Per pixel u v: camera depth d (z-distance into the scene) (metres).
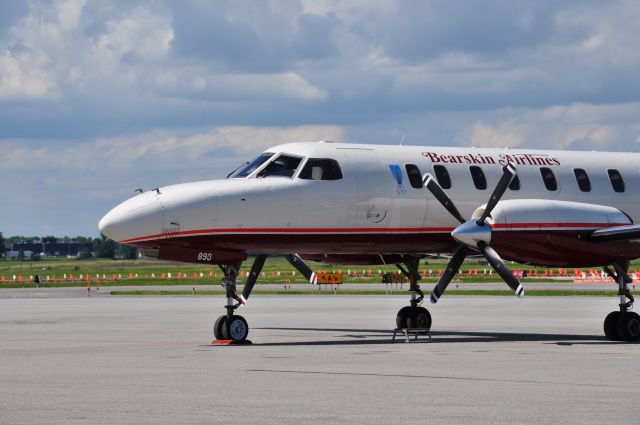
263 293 109.25
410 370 31.33
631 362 33.91
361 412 22.84
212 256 43.22
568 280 147.38
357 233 45.47
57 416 22.27
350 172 45.25
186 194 42.59
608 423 21.39
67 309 75.94
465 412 22.84
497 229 43.69
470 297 96.62
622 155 52.06
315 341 45.47
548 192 48.59
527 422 21.55
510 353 37.69
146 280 164.00
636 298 93.62
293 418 22.05
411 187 46.16
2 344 42.94
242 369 31.69
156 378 29.19
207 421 21.67
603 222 44.88
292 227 44.00
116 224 41.84
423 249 47.50
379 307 79.00
